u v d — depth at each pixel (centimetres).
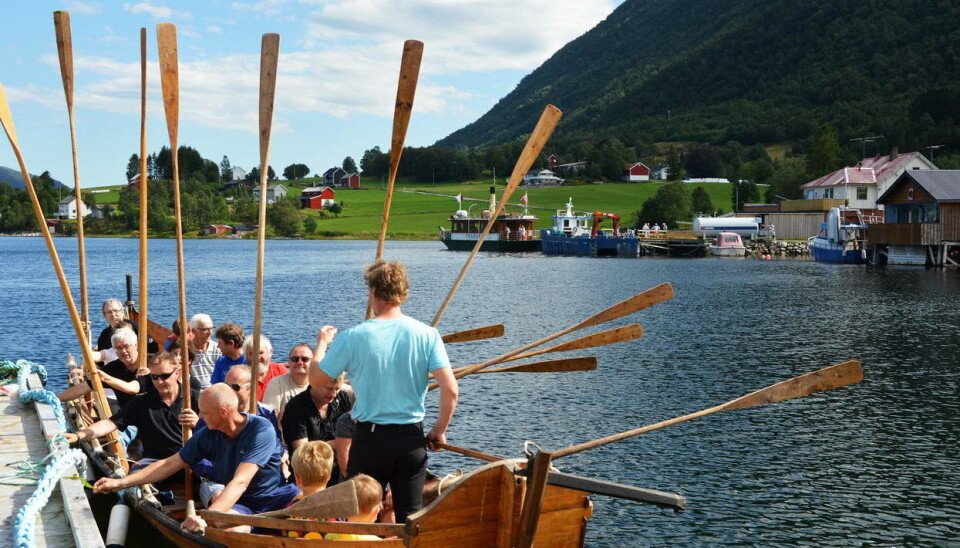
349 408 682
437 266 6544
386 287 511
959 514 934
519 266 6512
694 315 2844
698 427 1299
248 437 586
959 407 1423
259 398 792
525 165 751
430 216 14862
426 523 472
